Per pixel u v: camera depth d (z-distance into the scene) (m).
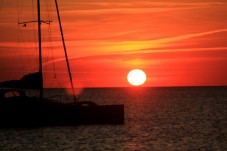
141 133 129.88
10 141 113.38
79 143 110.69
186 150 103.38
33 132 124.69
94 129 129.38
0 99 127.75
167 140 117.75
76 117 129.00
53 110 127.38
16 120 127.25
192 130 139.88
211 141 116.56
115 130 129.00
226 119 179.25
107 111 131.62
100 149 103.94
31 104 126.81
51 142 111.56
